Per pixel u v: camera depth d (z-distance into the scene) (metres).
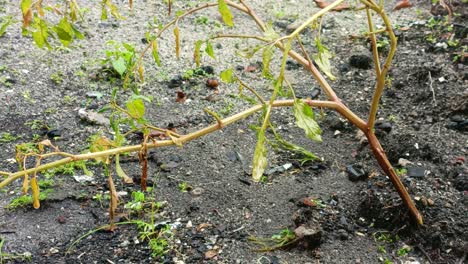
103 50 1.47
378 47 1.46
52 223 1.03
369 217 1.03
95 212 1.05
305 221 1.01
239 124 1.25
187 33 1.56
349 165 1.13
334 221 1.02
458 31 1.48
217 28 1.59
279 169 1.14
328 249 0.98
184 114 1.27
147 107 1.29
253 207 1.06
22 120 1.25
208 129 0.85
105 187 1.10
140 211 1.05
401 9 1.68
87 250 0.99
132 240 1.00
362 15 1.66
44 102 1.30
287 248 0.98
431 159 1.13
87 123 1.24
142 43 1.51
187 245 0.99
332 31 1.58
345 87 1.35
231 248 0.99
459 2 1.61
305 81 1.38
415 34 1.51
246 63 1.44
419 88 1.32
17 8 1.65
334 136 1.22
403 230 1.00
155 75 1.38
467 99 1.24
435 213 1.01
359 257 0.97
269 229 1.02
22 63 1.41
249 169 1.14
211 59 1.45
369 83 1.36
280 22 1.61
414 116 1.25
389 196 1.03
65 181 1.11
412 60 1.40
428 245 0.98
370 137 0.97
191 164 1.15
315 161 1.16
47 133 1.21
